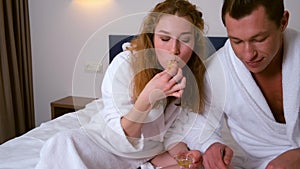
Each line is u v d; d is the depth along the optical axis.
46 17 2.95
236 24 0.97
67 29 2.91
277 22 0.97
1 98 2.67
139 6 2.66
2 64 2.64
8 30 2.69
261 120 1.28
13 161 1.44
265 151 1.35
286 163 1.09
